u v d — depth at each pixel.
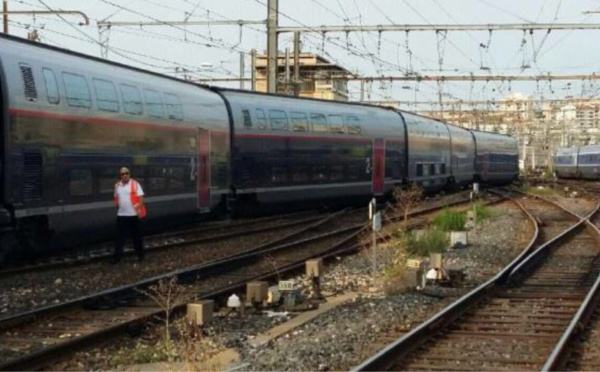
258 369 8.80
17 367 8.45
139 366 9.04
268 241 22.48
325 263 18.22
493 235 25.31
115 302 12.25
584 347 9.95
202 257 18.50
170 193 21.58
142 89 20.31
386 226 26.44
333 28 30.97
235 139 26.62
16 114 15.09
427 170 43.16
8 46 15.39
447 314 11.35
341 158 33.12
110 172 18.48
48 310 11.27
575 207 40.62
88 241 18.42
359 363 9.12
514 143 70.44
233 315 12.17
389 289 14.46
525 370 8.75
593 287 13.61
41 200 15.88
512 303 13.20
